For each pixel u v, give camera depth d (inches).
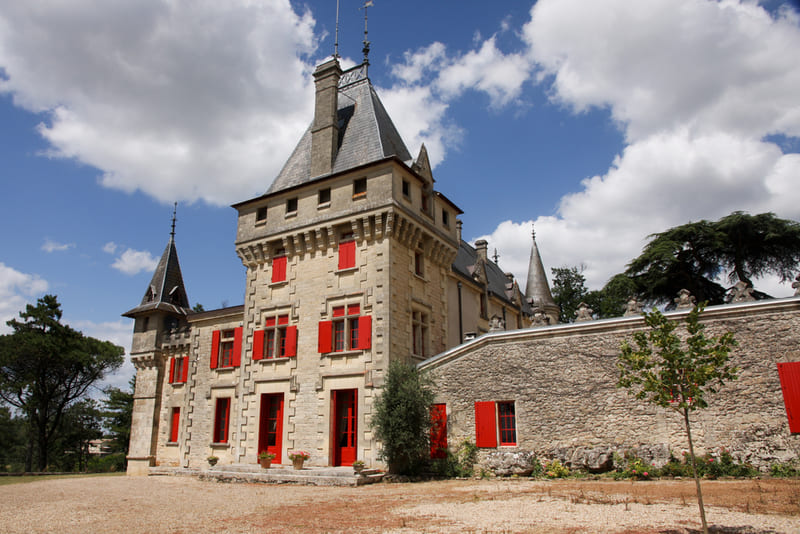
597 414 708.0
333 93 1035.3
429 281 988.6
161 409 1235.9
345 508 478.3
